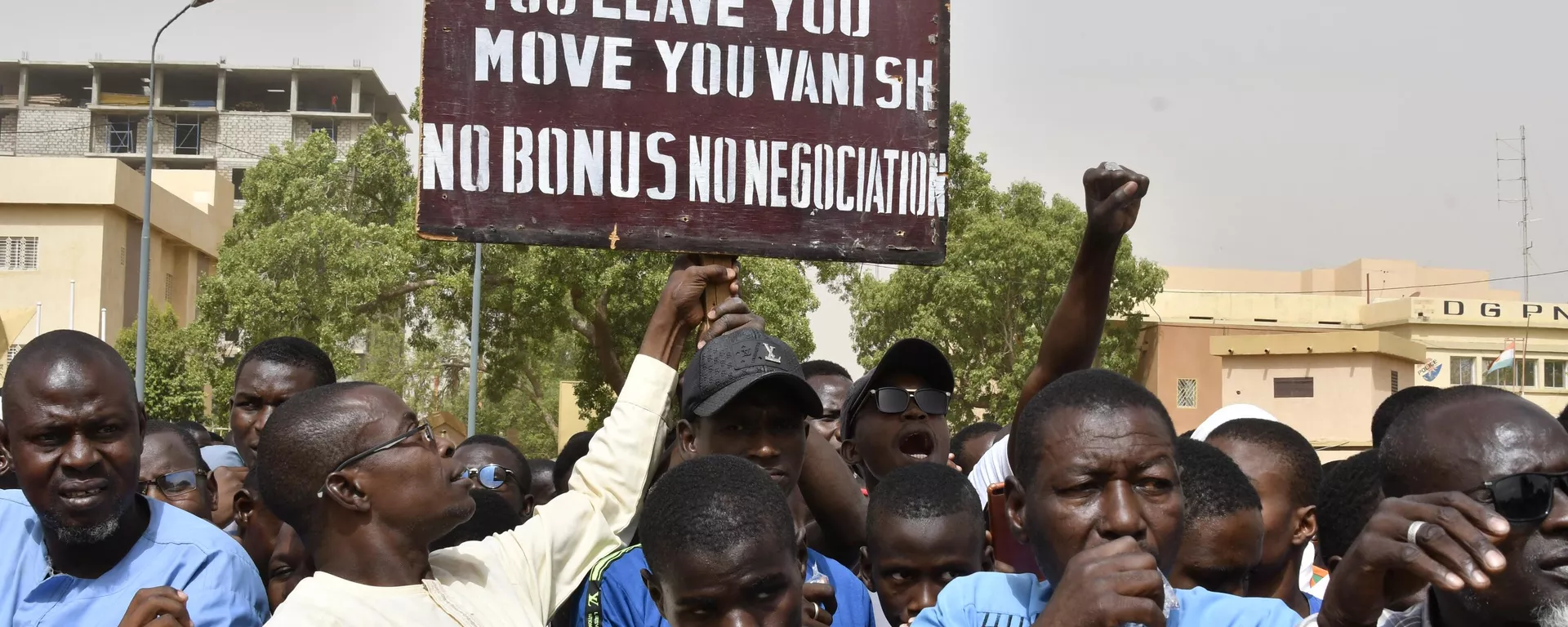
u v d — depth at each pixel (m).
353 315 28.91
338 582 3.02
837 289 32.47
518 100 3.72
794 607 2.91
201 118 81.00
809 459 4.09
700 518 2.87
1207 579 3.32
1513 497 2.29
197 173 51.84
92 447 3.24
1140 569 2.30
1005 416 29.81
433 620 3.00
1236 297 47.66
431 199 3.65
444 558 3.28
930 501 3.71
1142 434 2.54
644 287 24.38
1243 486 3.37
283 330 29.09
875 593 3.93
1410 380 37.75
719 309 3.84
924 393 4.64
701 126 3.82
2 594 3.33
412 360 41.34
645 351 3.86
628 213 3.76
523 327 26.58
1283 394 37.09
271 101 84.88
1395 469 2.53
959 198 30.70
